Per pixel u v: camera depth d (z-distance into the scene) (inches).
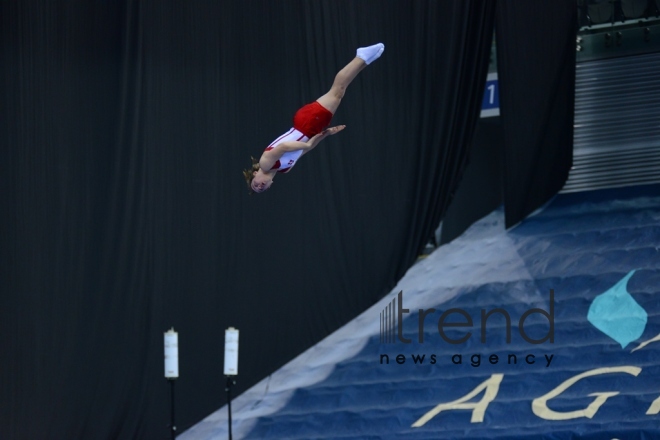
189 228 1727.4
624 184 1929.1
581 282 1711.4
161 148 1718.8
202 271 1729.8
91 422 1646.2
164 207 1711.4
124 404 1659.7
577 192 1959.9
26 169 1668.3
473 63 1854.1
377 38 1838.1
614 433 1354.6
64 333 1651.1
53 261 1659.7
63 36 1702.8
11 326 1636.3
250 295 1761.8
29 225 1659.7
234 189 1766.7
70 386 1644.9
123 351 1663.4
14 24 1686.8
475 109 1875.0
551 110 1898.4
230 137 1771.7
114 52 1711.4
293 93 1804.9
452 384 1579.7
